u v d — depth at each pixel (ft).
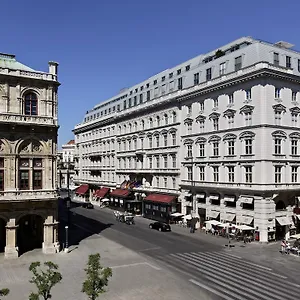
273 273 108.58
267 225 154.71
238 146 167.02
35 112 136.05
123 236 167.63
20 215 129.08
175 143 212.23
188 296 88.38
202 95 190.19
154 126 235.20
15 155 128.77
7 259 123.44
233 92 171.32
